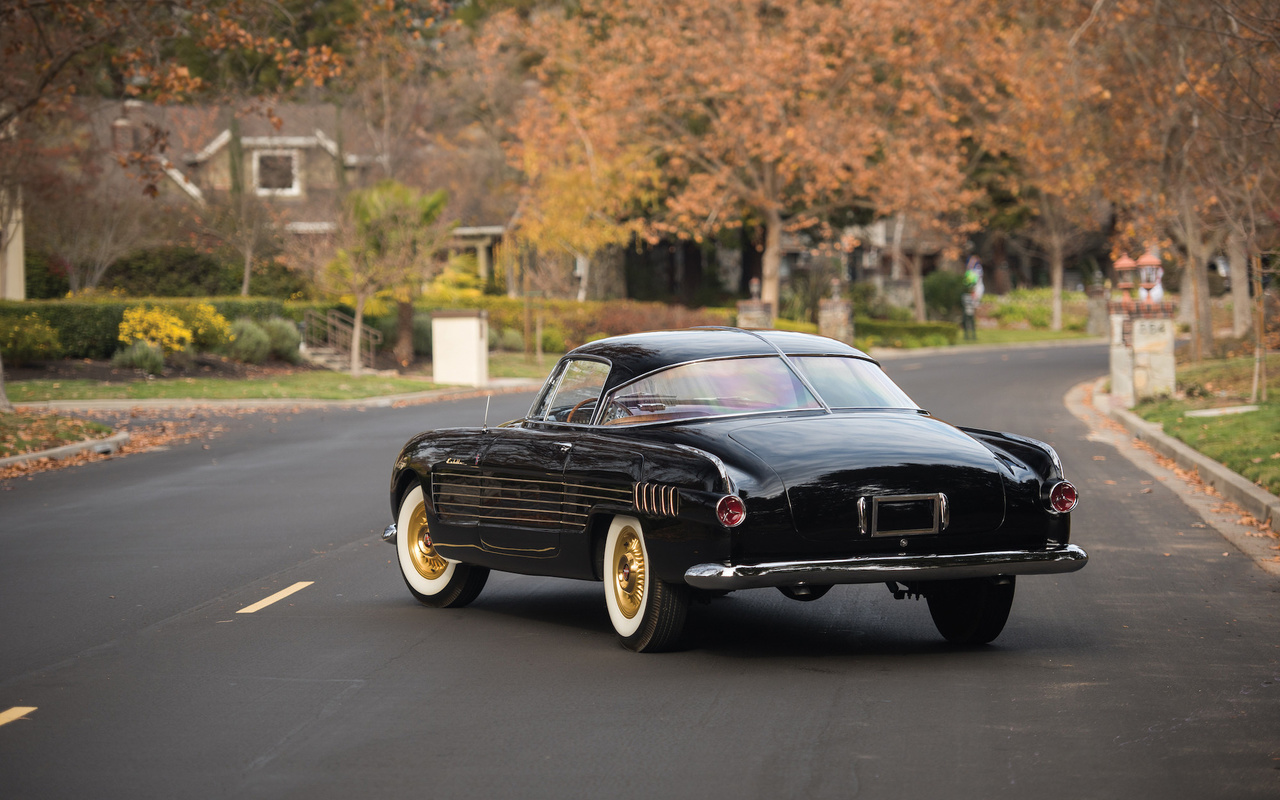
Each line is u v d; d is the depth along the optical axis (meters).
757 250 155.50
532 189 109.81
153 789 11.36
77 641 17.73
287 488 35.50
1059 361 98.00
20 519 30.70
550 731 12.90
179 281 104.50
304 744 12.65
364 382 76.25
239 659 16.45
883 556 14.78
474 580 19.53
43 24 54.31
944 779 11.18
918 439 15.50
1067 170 83.50
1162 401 53.44
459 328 79.62
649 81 110.69
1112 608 19.02
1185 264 78.19
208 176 111.94
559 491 16.77
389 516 30.11
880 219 137.88
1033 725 12.78
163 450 46.56
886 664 15.55
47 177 82.50
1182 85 53.69
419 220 85.25
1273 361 65.81
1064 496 15.42
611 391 16.91
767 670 15.29
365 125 123.69
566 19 133.75
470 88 136.50
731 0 107.50
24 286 89.81
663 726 12.97
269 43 50.91
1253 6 38.88
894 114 117.44
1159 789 10.84
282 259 92.56
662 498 14.97
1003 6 84.50
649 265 161.38
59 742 12.80
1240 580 21.08
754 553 14.52
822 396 16.48
